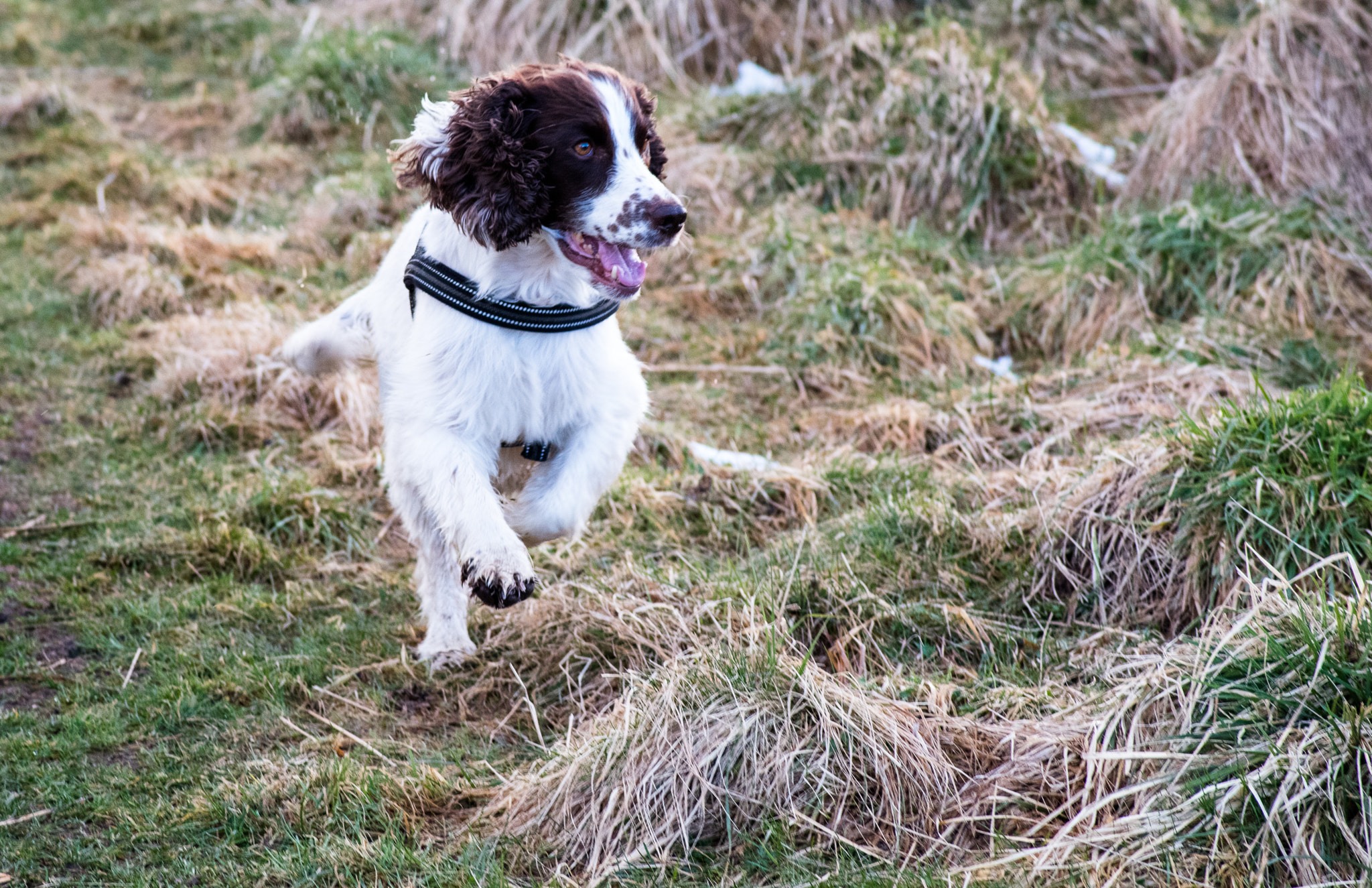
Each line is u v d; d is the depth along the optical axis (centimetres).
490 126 376
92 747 385
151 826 350
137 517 527
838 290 701
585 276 388
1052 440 547
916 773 341
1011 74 881
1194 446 439
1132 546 439
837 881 310
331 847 337
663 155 423
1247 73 789
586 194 383
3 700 409
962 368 665
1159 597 429
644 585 451
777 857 323
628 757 345
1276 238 687
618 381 417
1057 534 456
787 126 887
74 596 469
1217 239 689
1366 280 686
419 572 444
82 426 604
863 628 420
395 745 389
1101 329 679
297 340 481
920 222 805
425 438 399
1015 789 339
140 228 804
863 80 886
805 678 358
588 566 484
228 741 391
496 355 392
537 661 425
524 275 395
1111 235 718
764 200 831
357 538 520
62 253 782
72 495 545
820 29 1016
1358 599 336
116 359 667
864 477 540
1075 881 300
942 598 445
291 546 514
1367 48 797
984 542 469
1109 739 332
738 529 517
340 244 813
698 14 1022
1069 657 409
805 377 666
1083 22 978
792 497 531
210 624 457
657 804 338
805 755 346
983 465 558
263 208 867
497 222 378
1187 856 299
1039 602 443
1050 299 709
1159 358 615
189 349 655
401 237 457
